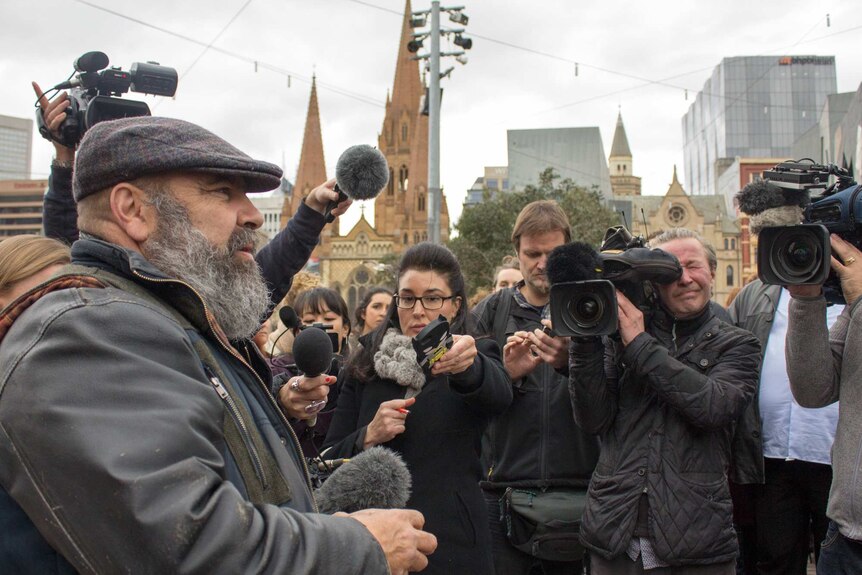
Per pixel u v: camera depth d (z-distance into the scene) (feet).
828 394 10.18
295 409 9.37
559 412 13.03
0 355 4.89
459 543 10.14
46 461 4.44
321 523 4.93
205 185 5.90
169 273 5.72
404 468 7.91
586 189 124.47
